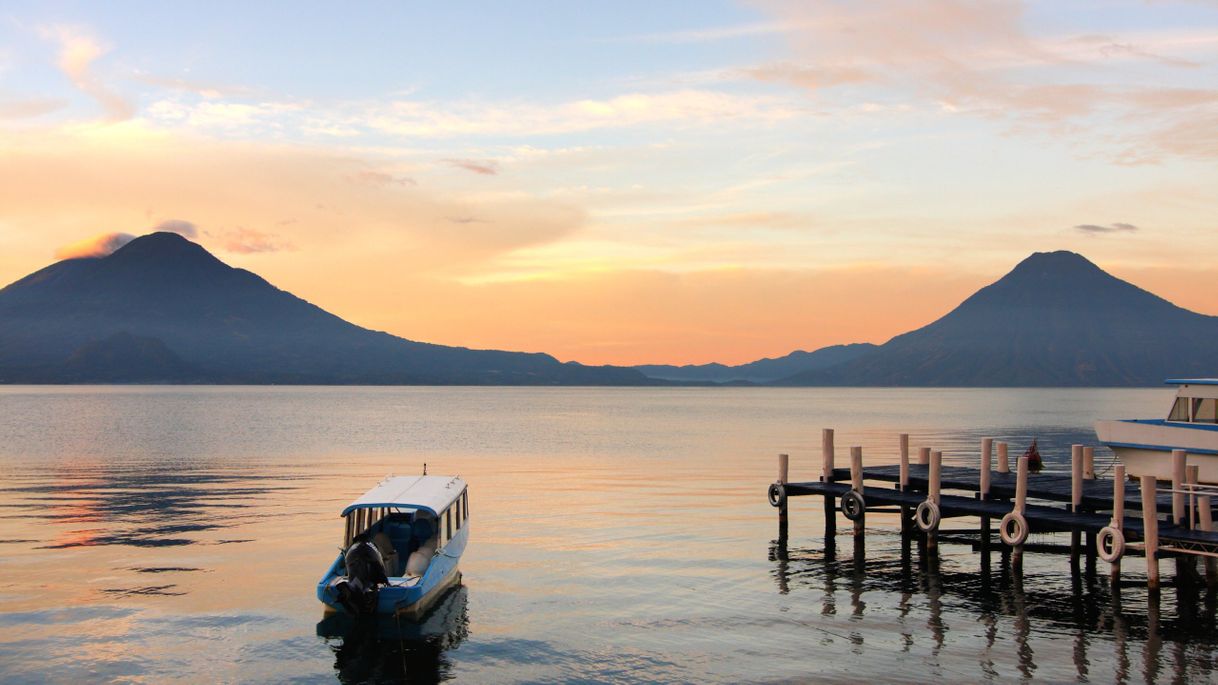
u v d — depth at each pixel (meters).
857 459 34.56
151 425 128.38
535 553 33.88
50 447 86.69
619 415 185.88
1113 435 40.03
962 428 131.12
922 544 35.91
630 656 22.20
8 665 21.70
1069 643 23.02
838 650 22.53
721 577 30.08
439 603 26.84
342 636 23.88
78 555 33.41
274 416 163.00
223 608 26.30
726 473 63.44
